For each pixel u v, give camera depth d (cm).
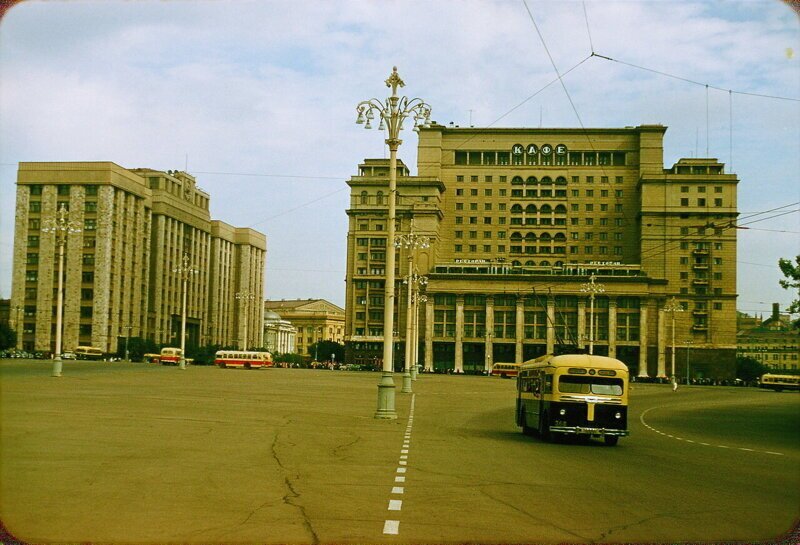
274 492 1117
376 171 14800
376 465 1470
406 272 13962
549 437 2236
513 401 4806
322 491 1142
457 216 14588
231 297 18388
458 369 13238
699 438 2630
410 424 2644
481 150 14638
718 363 13088
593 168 14375
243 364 11225
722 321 13175
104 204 12138
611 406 2198
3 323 11944
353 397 4244
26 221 12219
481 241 14500
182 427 2105
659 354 12900
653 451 2055
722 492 1267
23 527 855
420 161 14562
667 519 1006
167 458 1446
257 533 855
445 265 13688
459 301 13338
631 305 13038
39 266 12206
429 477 1329
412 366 8144
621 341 12950
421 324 13575
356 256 14362
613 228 14288
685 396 6712
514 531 908
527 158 14550
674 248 13362
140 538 819
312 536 850
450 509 1034
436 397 4991
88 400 3117
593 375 2209
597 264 13362
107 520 900
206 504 1009
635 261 14138
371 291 14288
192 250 16112
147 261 13800
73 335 12088
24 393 3450
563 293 13100
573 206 14400
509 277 13238
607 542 865
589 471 1508
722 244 13288
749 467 1692
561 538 878
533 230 14425
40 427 1956
